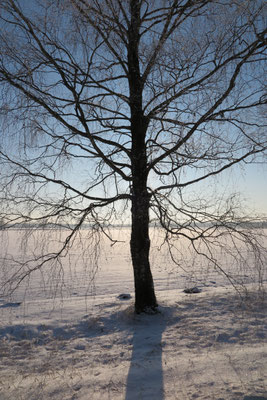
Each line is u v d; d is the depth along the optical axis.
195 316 6.86
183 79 6.19
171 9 5.81
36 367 4.93
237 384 3.61
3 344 5.97
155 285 13.91
